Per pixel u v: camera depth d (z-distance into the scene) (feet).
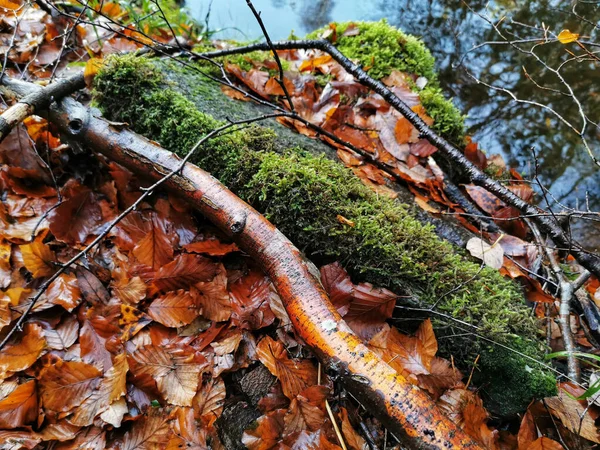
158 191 1.96
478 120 3.60
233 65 2.55
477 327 1.61
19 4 2.70
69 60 2.59
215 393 1.52
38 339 1.49
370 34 3.19
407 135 2.48
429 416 1.26
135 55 2.19
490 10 4.59
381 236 1.77
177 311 1.64
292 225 1.82
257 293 1.75
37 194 1.85
